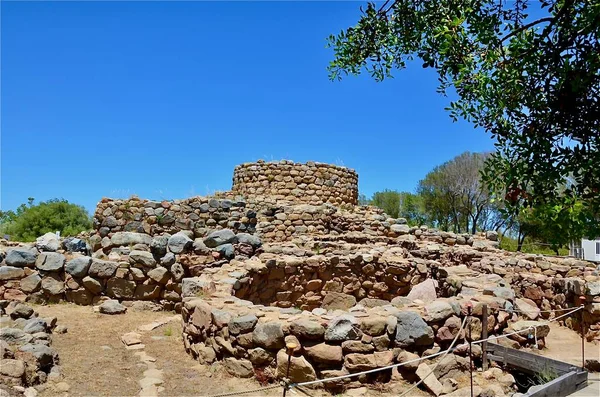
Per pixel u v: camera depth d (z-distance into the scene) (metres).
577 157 3.82
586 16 3.59
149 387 5.50
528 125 4.14
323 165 18.58
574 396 5.32
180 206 13.38
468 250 14.07
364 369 5.53
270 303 10.12
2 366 4.85
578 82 3.67
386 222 16.64
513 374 6.28
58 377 5.53
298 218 15.80
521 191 3.89
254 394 5.47
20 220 27.00
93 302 9.45
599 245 16.39
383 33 5.67
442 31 4.46
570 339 8.55
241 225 13.64
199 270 9.81
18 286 9.16
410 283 11.09
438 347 6.03
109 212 13.34
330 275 10.98
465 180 33.91
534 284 11.00
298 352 5.64
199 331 6.73
